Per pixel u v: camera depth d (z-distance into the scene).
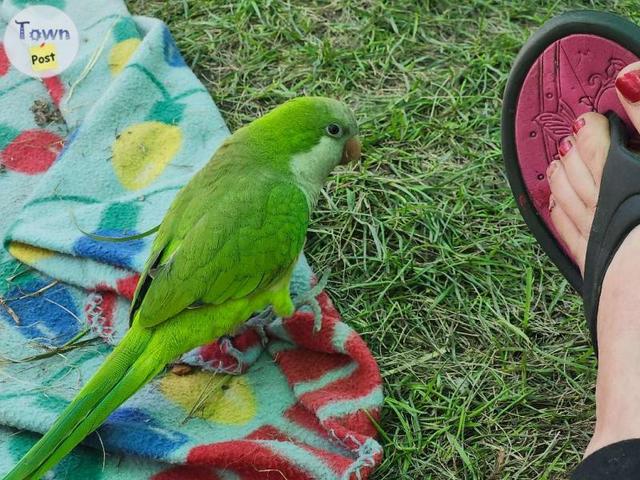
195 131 0.88
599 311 0.71
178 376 0.75
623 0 0.99
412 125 0.90
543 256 0.81
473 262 0.80
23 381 0.74
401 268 0.81
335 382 0.74
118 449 0.70
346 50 0.96
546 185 0.79
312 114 0.75
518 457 0.71
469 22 0.99
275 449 0.69
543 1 1.00
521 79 0.77
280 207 0.72
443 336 0.77
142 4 1.01
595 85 0.76
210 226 0.71
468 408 0.74
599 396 0.66
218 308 0.71
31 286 0.80
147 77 0.90
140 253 0.78
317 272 0.81
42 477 0.70
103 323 0.78
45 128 0.90
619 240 0.71
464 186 0.85
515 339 0.77
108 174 0.85
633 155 0.72
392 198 0.85
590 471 0.63
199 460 0.69
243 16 0.99
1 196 0.85
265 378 0.75
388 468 0.71
